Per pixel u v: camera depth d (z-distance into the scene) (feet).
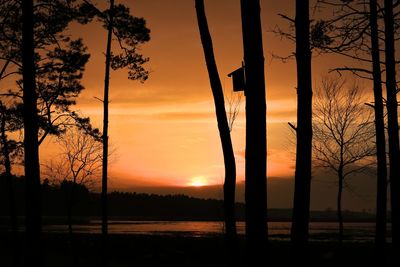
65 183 80.28
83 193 79.92
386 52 41.50
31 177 38.52
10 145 65.87
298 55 28.86
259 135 26.00
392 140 41.50
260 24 26.84
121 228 300.40
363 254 95.81
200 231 262.67
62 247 124.06
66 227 283.38
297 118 28.63
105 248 69.46
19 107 63.57
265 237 25.54
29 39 39.27
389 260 62.69
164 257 104.17
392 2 40.42
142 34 67.62
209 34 32.42
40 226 38.52
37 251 38.14
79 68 66.18
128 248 121.90
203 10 32.53
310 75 28.68
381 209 50.47
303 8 28.99
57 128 67.51
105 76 69.77
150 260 100.89
